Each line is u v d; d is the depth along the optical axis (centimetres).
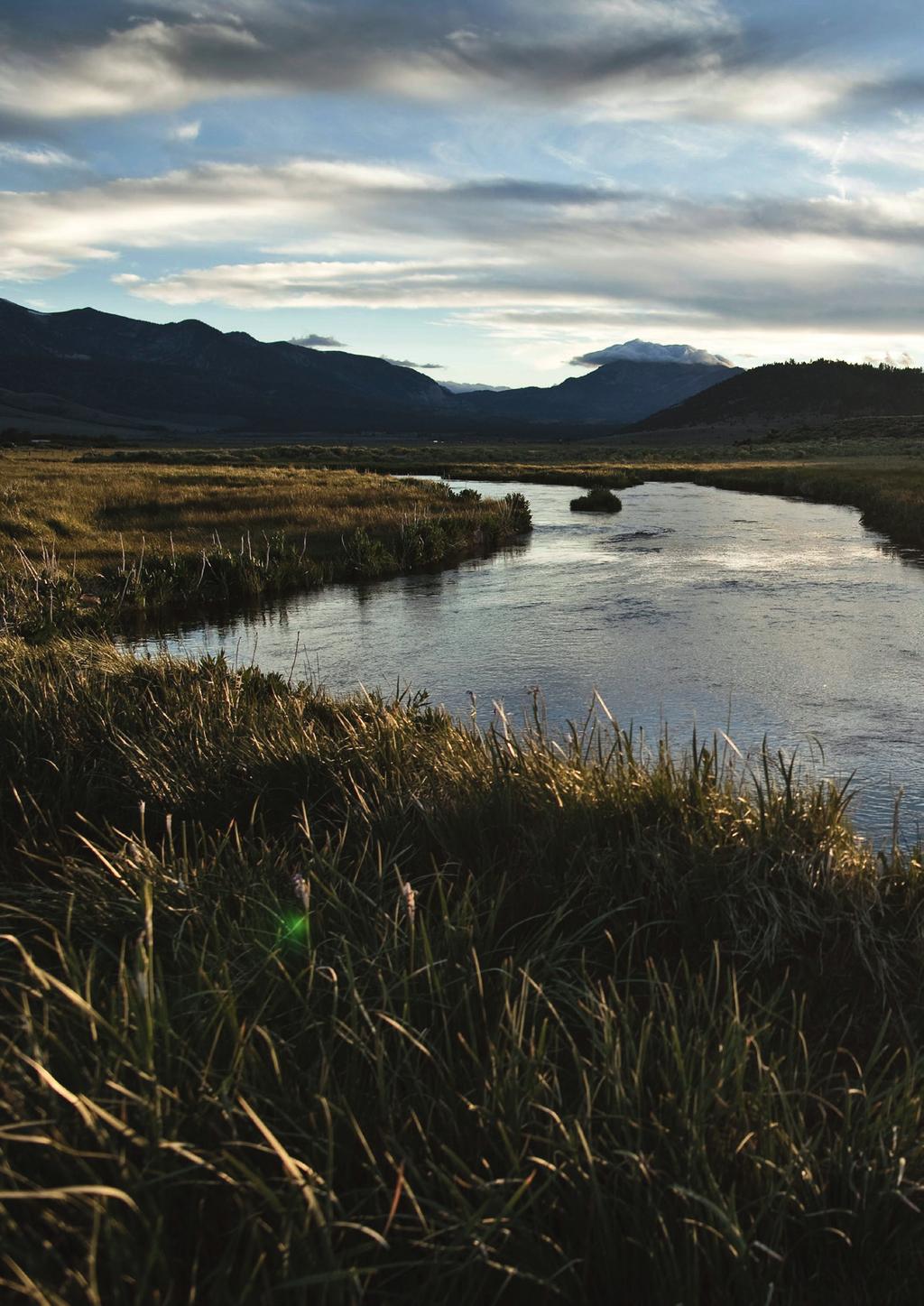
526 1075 236
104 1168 199
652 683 1055
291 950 305
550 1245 202
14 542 2017
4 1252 165
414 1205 197
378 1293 193
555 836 423
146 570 1816
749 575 1914
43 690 666
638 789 464
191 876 369
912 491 3222
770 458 8619
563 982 296
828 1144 241
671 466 7131
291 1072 244
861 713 916
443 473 6325
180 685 759
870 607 1525
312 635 1412
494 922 343
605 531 2880
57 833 460
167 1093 207
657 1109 239
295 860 414
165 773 521
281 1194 193
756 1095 237
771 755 783
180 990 272
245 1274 178
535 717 572
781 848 416
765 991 340
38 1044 217
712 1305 196
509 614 1549
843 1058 301
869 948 370
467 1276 195
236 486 3584
